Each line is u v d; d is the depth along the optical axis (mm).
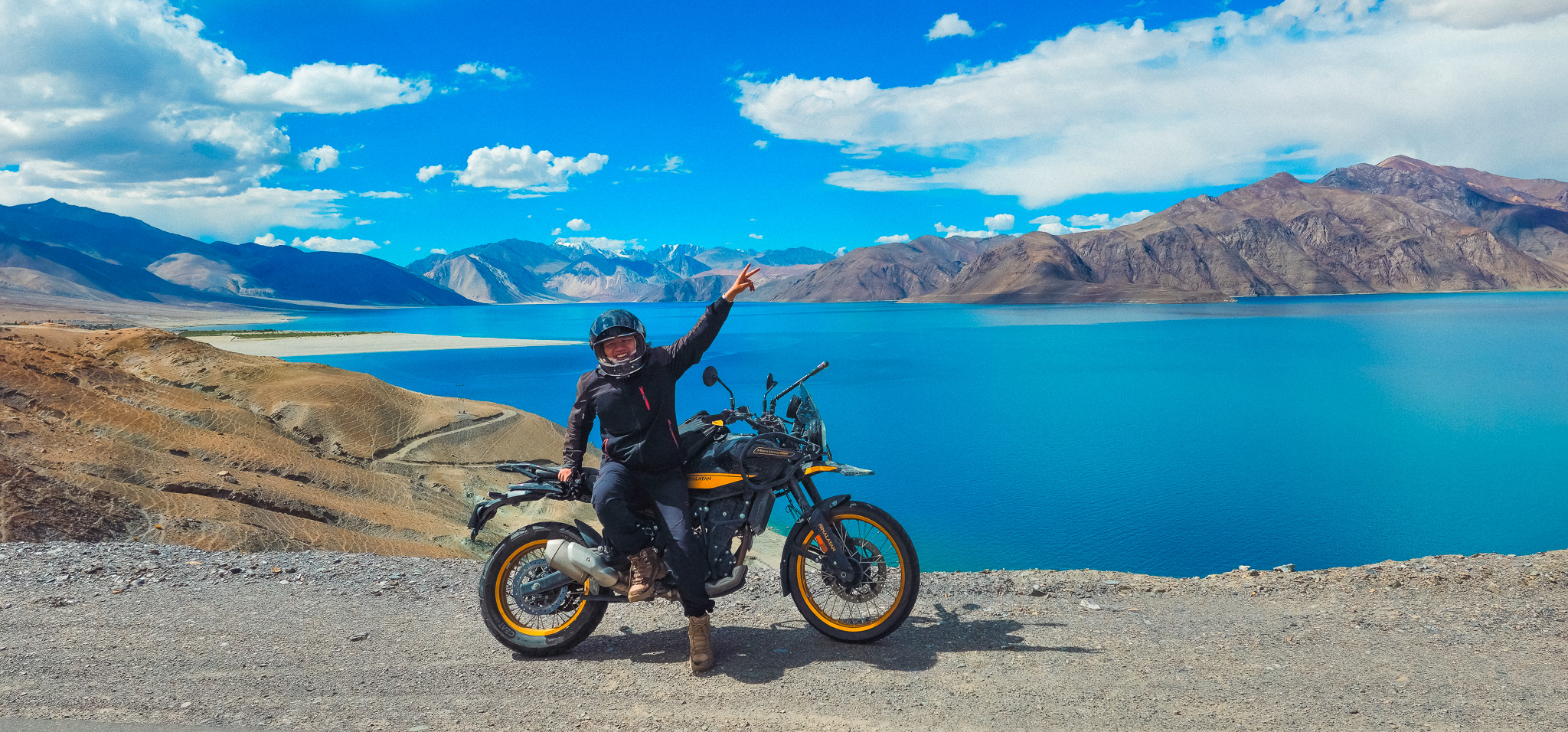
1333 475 67438
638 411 4777
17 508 15930
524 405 98688
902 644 5043
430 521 28219
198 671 4641
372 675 4617
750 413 5172
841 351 188875
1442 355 166625
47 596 5984
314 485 29172
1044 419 96875
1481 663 4488
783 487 5055
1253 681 4320
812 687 4402
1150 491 61594
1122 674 4449
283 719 4008
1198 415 99500
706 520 4914
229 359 41688
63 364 30469
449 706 4199
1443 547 48094
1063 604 5812
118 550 7363
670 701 4262
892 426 92062
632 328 4789
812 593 5523
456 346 195625
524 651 4984
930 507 56688
